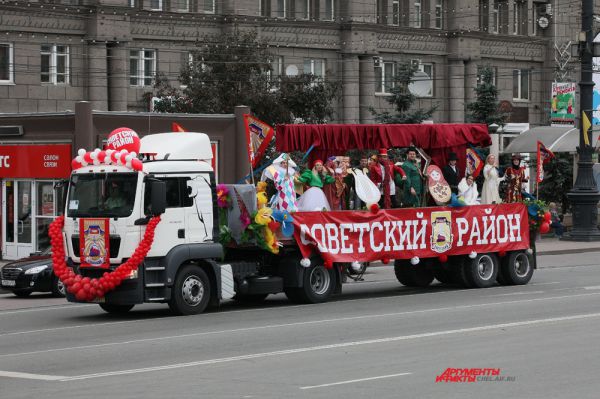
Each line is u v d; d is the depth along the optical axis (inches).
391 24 2655.0
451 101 2775.6
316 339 720.3
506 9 2901.1
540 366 588.7
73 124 1488.7
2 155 1563.7
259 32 2396.7
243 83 2034.9
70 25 2151.8
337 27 2544.3
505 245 1113.4
